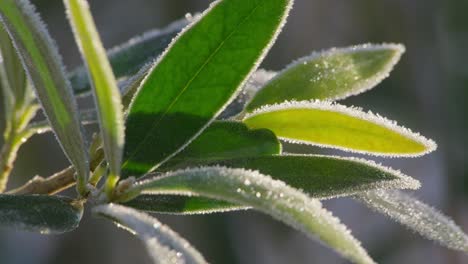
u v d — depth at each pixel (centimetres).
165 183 32
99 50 31
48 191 38
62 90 33
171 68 35
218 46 35
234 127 36
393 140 35
